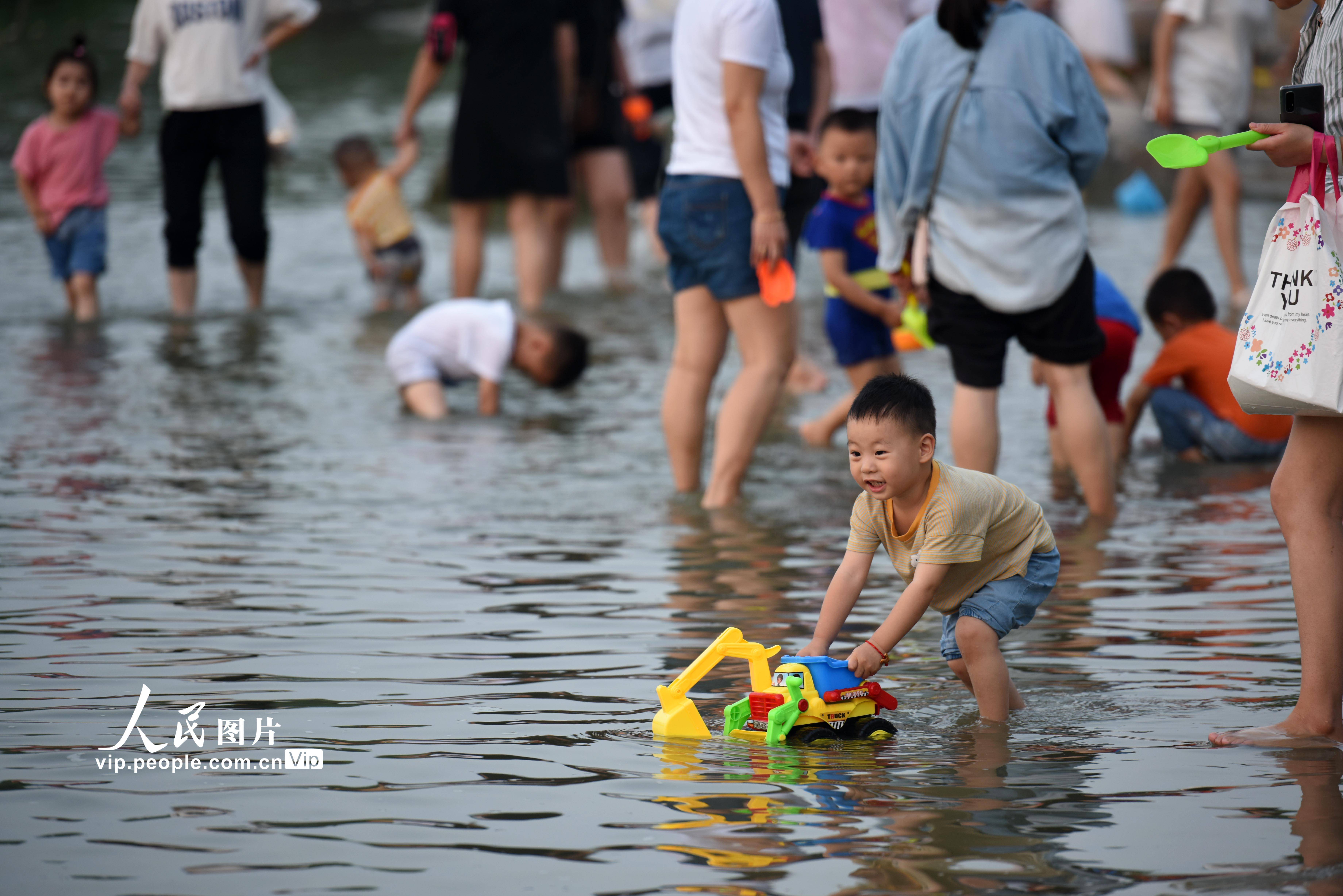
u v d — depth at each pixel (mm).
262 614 16250
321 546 19625
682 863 9617
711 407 30141
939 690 13992
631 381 33094
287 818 10414
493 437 27703
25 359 33938
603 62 44750
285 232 55781
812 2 29984
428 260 50750
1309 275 12398
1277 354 12531
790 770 11508
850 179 25953
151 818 10391
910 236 21516
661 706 13250
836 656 15086
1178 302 26062
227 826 10250
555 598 17141
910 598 13086
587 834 10125
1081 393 21297
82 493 22438
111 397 30172
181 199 39812
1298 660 14633
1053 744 12219
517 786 11094
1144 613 16469
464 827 10250
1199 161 12422
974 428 20938
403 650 14961
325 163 72812
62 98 38688
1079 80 20641
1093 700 13508
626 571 18469
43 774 11258
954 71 20688
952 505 13164
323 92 103562
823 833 10125
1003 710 13039
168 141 39656
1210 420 25422
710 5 21891
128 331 37812
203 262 49375
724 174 22062
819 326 40312
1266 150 12672
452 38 39750
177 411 29078
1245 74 39531
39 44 108375
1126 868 9508
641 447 26844
